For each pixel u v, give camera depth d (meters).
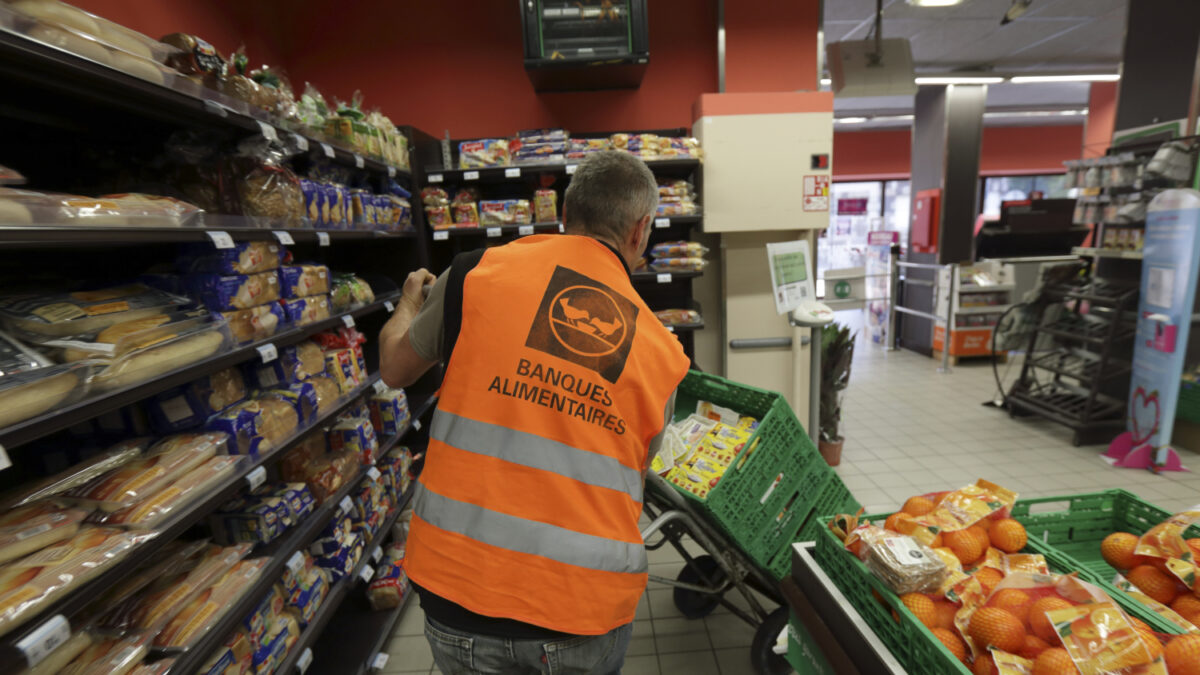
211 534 1.68
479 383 0.99
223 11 2.89
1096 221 4.06
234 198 1.71
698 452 1.86
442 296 1.14
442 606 1.00
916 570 1.07
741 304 3.67
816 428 2.82
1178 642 0.89
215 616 1.34
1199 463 3.51
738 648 2.13
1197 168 3.34
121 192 1.53
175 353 1.30
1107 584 1.10
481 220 3.22
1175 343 3.23
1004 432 4.21
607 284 1.06
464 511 0.97
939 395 5.22
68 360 1.11
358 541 2.18
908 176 10.94
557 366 0.98
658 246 3.38
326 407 2.00
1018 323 4.64
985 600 1.08
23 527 1.03
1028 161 10.96
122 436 1.49
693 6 3.63
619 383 1.00
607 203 1.11
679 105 3.73
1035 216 6.30
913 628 1.00
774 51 3.67
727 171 3.30
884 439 4.14
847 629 1.20
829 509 1.98
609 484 0.99
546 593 0.95
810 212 3.35
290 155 1.93
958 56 6.81
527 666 1.01
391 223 2.74
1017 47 6.52
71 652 1.11
